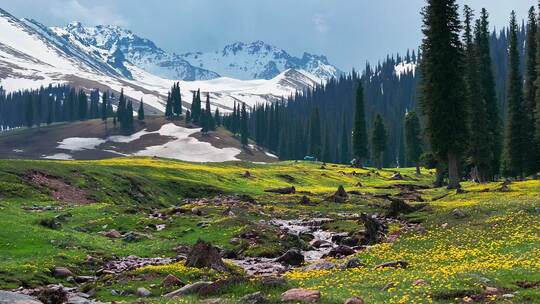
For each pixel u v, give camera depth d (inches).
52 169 2866.6
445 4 2810.0
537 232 1328.7
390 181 5004.9
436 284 839.1
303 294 777.6
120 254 1448.1
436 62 2819.9
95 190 2812.5
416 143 5841.5
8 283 1040.2
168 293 954.7
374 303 733.3
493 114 3927.2
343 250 1523.1
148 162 4458.7
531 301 709.9
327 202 3083.2
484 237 1379.2
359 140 6348.4
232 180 4128.9
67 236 1557.6
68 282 1138.0
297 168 5570.9
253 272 1293.1
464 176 4963.1
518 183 2881.4
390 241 1615.4
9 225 1568.7
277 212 2583.7
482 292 779.4
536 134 3457.2
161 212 2346.2
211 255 1259.2
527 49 3951.8
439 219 1828.2
